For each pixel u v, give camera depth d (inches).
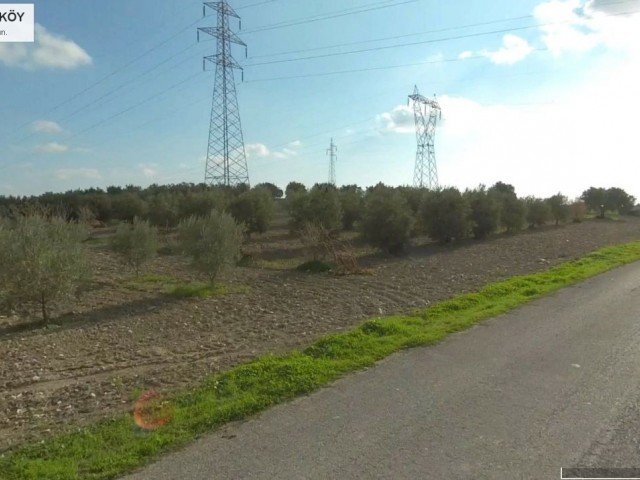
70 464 177.0
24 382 321.4
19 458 186.1
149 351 389.4
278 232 1476.4
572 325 349.7
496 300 454.0
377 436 185.0
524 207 1485.0
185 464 170.4
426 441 179.6
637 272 611.5
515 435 182.5
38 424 238.1
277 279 746.8
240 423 202.5
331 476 158.2
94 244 1289.4
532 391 226.2
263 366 272.8
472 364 267.6
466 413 203.3
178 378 297.6
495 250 1054.4
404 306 511.5
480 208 1294.3
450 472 157.9
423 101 2009.1
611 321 359.6
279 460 169.9
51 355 395.9
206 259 667.4
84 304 614.2
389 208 1016.2
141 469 168.9
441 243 1216.8
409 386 236.5
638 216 2218.3
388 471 159.9
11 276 516.7
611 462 161.8
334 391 233.9
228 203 1251.2
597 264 682.2
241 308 549.0
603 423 191.3
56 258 539.5
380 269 826.2
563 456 166.4
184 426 202.1
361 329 346.9
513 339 315.9
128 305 602.2
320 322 452.1
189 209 1322.6
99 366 353.7
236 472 163.2
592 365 261.6
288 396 228.8
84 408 257.6
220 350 370.0
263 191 1274.6
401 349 300.8
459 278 685.9
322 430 191.9
